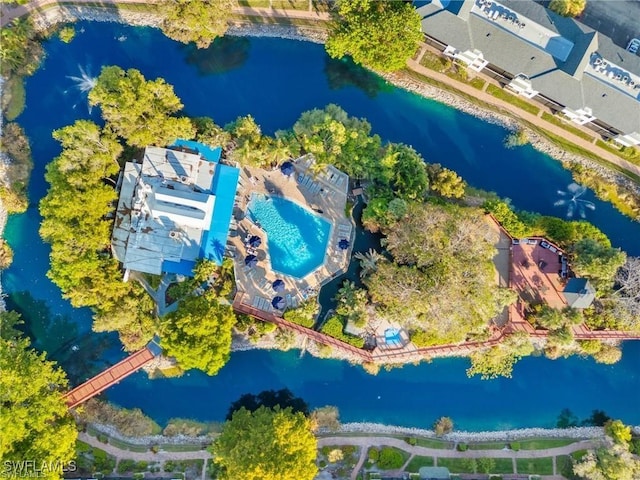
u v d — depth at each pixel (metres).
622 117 76.00
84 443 72.94
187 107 80.50
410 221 68.56
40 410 65.88
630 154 80.75
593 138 81.19
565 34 75.19
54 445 65.75
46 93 79.88
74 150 68.56
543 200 81.12
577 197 81.06
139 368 73.88
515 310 75.62
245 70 81.44
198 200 70.50
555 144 81.31
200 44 77.88
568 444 76.94
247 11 81.00
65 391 73.50
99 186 69.56
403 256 69.25
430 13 76.00
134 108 68.69
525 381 79.12
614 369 79.81
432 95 81.56
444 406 77.81
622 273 72.31
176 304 73.88
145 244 72.62
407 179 74.62
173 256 72.56
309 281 75.12
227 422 70.31
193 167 73.81
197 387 76.19
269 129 80.44
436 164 78.06
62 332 75.81
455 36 76.25
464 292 66.56
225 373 76.38
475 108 81.62
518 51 75.75
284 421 67.06
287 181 76.50
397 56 74.06
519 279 76.62
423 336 73.50
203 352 66.12
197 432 75.06
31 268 76.56
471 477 74.81
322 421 75.88
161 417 75.31
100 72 80.88
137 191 73.38
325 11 81.38
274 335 75.62
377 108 81.69
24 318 75.69
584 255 71.88
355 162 75.25
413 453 75.38
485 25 75.56
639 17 80.88
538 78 76.38
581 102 76.19
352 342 73.75
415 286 66.56
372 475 73.56
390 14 71.56
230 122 79.56
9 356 66.88
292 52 81.81
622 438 73.50
